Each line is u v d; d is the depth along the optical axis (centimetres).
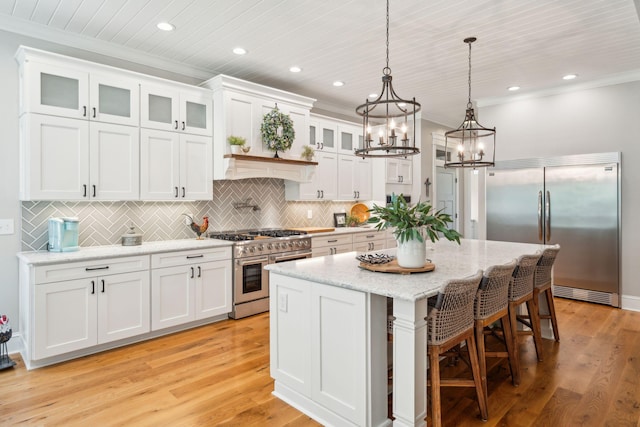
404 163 636
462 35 338
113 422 216
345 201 620
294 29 326
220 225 452
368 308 195
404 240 231
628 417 220
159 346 329
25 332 295
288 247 447
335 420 211
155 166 366
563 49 371
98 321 306
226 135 400
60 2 284
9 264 312
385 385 206
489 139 557
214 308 385
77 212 346
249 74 444
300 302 231
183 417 221
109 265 311
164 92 371
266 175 444
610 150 457
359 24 317
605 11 297
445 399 244
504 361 301
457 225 754
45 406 231
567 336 354
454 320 205
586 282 465
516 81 472
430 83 479
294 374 236
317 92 520
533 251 329
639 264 437
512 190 522
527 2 282
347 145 574
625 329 371
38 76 295
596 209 456
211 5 287
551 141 503
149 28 326
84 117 319
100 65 324
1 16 302
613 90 455
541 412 227
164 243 380
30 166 293
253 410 230
